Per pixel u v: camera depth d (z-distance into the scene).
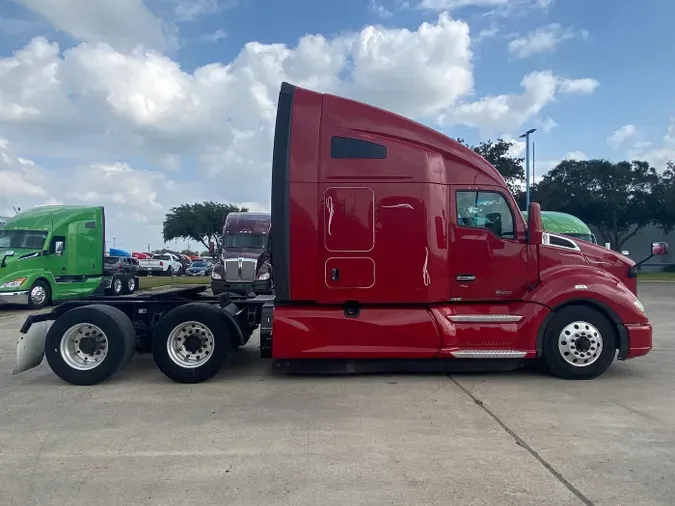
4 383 7.85
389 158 7.68
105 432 5.62
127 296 8.77
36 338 7.86
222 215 67.12
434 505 3.97
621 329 7.67
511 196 7.99
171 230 67.38
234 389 7.38
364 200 7.64
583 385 7.46
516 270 7.91
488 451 5.00
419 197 7.67
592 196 48.19
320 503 4.02
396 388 7.33
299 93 7.80
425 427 5.69
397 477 4.45
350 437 5.41
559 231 20.08
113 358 7.62
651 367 8.63
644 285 31.23
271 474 4.53
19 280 17.52
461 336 7.66
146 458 4.91
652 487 4.23
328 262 7.66
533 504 3.98
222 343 7.67
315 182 7.64
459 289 7.88
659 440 5.27
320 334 7.59
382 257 7.66
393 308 7.75
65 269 19.17
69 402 6.79
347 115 7.75
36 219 18.77
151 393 7.20
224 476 4.50
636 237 52.94
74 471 4.64
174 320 7.66
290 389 7.34
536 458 4.82
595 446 5.11
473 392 7.09
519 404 6.51
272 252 7.70
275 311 7.71
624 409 6.29
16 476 4.54
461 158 7.93
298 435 5.48
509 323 7.71
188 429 5.70
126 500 4.09
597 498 4.05
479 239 7.89
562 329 7.72
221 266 19.05
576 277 7.77
